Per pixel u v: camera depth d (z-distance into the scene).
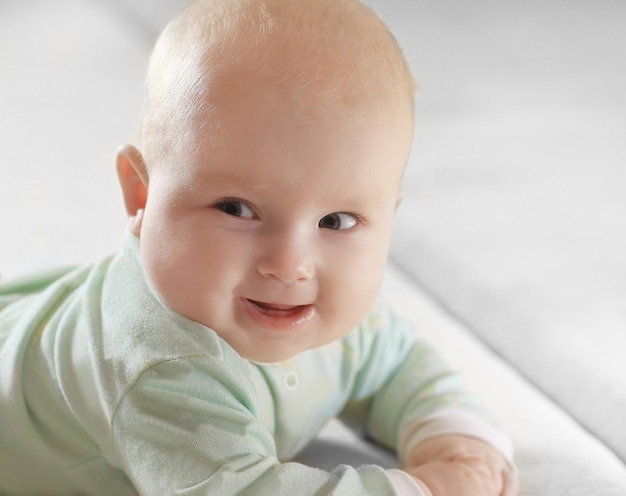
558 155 1.63
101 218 1.43
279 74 0.73
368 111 0.74
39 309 0.90
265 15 0.76
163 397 0.77
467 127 1.71
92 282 0.88
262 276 0.75
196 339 0.78
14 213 1.42
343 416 1.04
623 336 1.15
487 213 1.44
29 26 2.31
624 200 1.49
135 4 2.38
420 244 1.36
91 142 1.71
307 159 0.72
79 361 0.83
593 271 1.29
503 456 0.93
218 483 0.74
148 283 0.82
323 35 0.75
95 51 2.18
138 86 2.00
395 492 0.79
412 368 1.00
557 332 1.16
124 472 0.85
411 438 0.95
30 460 0.89
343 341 0.94
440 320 1.22
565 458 0.97
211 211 0.75
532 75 1.94
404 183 1.51
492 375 1.11
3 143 1.68
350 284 0.77
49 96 1.91
